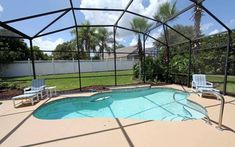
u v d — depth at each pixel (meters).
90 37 25.16
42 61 17.92
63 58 26.27
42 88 7.16
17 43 16.81
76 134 3.67
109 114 6.30
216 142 3.17
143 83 10.59
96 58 25.48
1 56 15.45
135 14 7.46
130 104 7.46
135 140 3.33
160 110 6.57
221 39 7.38
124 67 22.20
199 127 3.86
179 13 6.75
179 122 4.21
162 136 3.46
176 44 9.76
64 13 6.79
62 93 8.13
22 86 10.00
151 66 11.19
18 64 16.89
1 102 6.50
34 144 3.29
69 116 6.20
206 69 8.58
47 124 4.29
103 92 8.34
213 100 6.16
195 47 9.06
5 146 3.25
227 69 6.95
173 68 10.59
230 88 7.89
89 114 6.36
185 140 3.27
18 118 4.77
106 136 3.54
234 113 4.71
